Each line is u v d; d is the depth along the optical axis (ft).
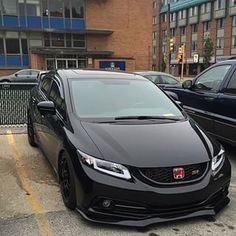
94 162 11.96
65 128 14.17
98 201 11.76
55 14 116.98
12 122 29.94
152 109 15.93
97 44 123.65
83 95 15.94
